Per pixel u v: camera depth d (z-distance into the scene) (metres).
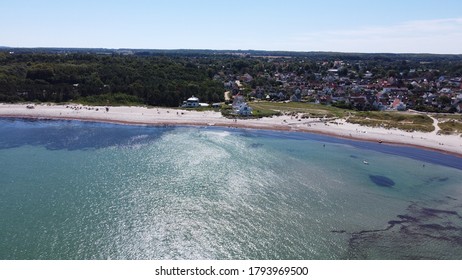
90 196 66.69
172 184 73.31
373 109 162.50
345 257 50.28
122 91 164.38
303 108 156.12
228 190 71.19
